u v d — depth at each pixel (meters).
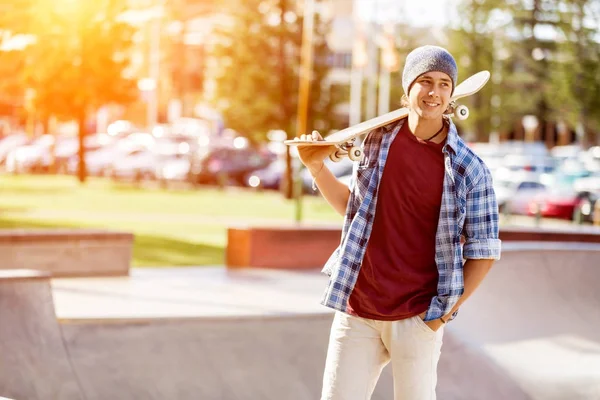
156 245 15.78
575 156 35.62
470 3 47.50
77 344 6.99
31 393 6.47
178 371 7.06
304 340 7.69
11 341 6.66
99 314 7.49
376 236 4.00
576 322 8.69
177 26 67.31
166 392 6.88
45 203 24.98
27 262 11.07
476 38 47.72
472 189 3.92
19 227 17.78
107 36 32.88
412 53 3.97
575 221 26.27
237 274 11.81
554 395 7.18
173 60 67.75
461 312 8.18
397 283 3.96
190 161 38.31
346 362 4.04
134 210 23.75
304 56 35.47
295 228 12.71
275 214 24.80
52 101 33.75
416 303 3.95
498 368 7.49
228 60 37.34
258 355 7.41
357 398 4.03
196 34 68.19
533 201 26.94
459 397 7.12
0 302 6.78
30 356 6.69
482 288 8.62
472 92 4.01
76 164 43.06
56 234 11.22
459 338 7.75
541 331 8.41
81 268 11.36
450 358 7.46
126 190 33.06
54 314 7.03
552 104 47.97
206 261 13.96
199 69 67.94
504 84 49.28
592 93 45.66
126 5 33.22
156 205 25.97
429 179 3.93
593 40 45.44
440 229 3.93
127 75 35.03
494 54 48.69
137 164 39.34
